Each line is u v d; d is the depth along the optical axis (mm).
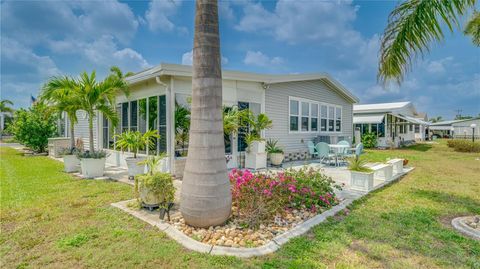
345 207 4848
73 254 2996
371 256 3035
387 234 3629
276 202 4340
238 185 4414
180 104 7645
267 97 10305
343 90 14211
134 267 2752
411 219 4230
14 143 25344
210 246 3160
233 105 8984
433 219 4273
